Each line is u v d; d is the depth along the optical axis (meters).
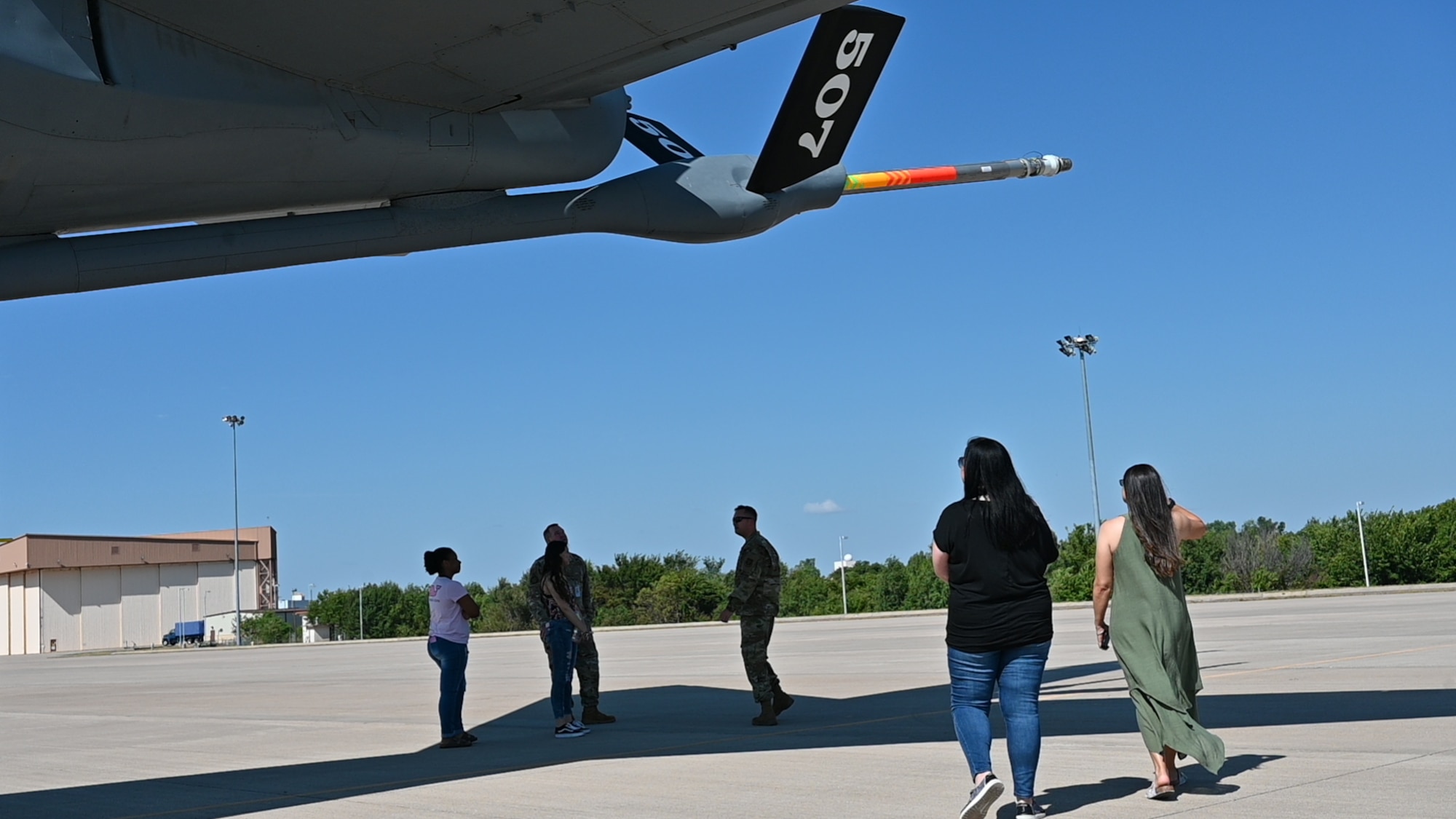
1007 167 12.99
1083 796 5.77
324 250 8.98
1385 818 4.89
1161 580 5.74
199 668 28.73
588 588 10.29
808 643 23.84
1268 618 22.91
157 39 7.24
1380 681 10.28
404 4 7.29
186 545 73.69
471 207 9.36
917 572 58.16
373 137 8.40
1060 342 41.06
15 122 6.82
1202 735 5.46
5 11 6.59
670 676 16.50
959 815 5.48
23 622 67.81
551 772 7.46
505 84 8.48
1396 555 45.62
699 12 7.63
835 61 8.93
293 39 7.56
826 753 7.70
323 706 14.34
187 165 7.76
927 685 12.91
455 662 9.27
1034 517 5.26
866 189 11.81
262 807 6.64
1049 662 15.12
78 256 8.16
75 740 11.42
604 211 9.80
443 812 6.16
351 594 73.50
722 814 5.71
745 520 9.70
